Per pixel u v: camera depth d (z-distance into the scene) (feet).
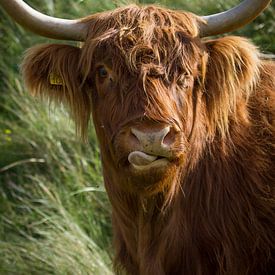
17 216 41.45
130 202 30.19
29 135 45.65
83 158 42.88
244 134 30.60
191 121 28.66
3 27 51.57
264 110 31.12
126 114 26.89
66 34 29.35
